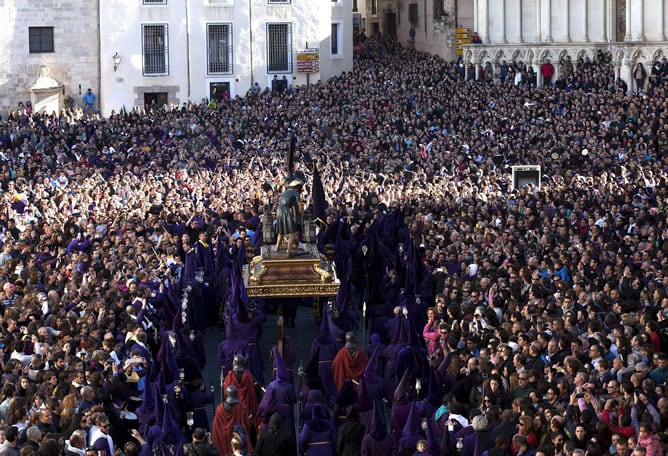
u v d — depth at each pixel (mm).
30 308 33844
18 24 92875
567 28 90938
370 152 70375
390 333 36062
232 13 95312
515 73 89875
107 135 76312
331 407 31250
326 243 46469
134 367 29609
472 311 34312
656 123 67875
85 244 45562
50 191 58062
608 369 27688
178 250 43969
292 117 79688
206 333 42406
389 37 114250
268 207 45062
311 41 97250
